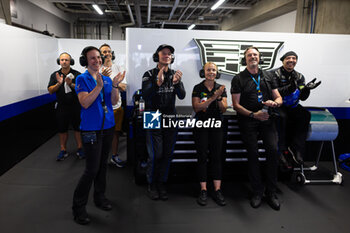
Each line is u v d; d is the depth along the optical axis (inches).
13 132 111.1
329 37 115.2
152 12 350.6
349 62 118.9
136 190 94.0
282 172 103.4
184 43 108.4
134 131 94.8
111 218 75.9
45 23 283.6
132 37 105.9
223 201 84.7
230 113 98.3
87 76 69.1
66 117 119.2
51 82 117.7
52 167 112.9
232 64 111.3
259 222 75.7
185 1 260.2
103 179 79.2
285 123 97.0
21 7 226.2
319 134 100.1
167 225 73.1
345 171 116.3
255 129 85.7
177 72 78.1
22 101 118.7
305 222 76.1
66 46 169.9
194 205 84.7
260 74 86.4
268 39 111.5
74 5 331.6
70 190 92.4
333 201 89.1
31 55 128.7
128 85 110.1
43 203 83.2
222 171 101.9
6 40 103.7
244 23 317.4
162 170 87.5
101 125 70.0
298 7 191.6
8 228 69.9
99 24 406.0
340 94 122.2
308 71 117.6
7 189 92.0
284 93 93.6
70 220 74.3
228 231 71.0
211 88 86.0
